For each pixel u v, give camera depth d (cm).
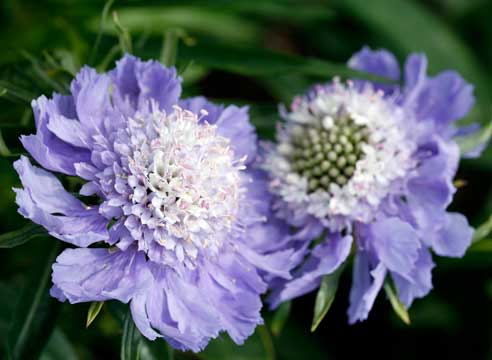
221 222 28
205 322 27
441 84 32
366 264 31
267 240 30
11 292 31
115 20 29
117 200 27
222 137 29
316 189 31
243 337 28
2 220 33
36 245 33
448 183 30
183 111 29
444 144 30
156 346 29
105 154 28
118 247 28
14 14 36
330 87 32
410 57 32
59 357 31
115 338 33
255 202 30
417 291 30
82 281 27
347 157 31
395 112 31
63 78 30
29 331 28
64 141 28
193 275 28
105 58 31
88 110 28
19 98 29
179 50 33
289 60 33
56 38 35
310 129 31
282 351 36
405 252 29
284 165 31
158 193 28
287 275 29
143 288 27
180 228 28
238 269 29
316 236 31
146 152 28
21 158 26
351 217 30
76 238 26
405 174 30
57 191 27
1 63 33
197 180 28
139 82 29
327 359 36
